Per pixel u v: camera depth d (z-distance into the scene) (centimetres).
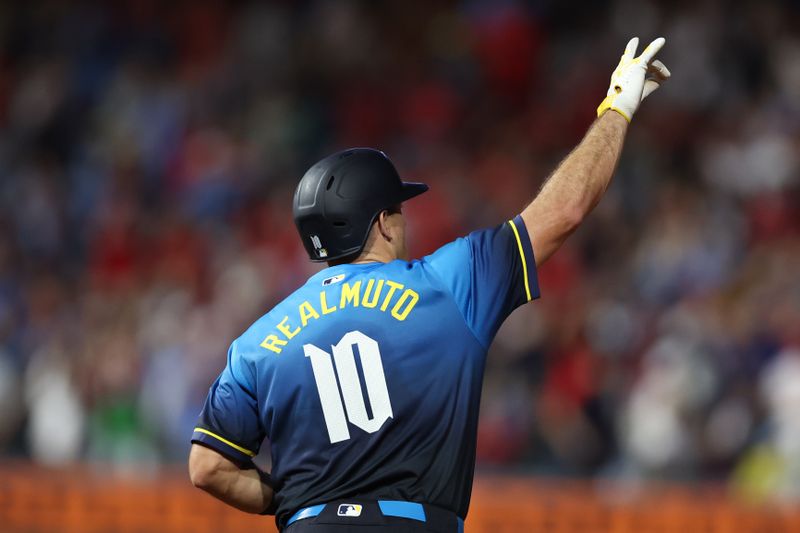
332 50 5909
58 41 6312
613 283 4197
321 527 1136
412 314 1175
